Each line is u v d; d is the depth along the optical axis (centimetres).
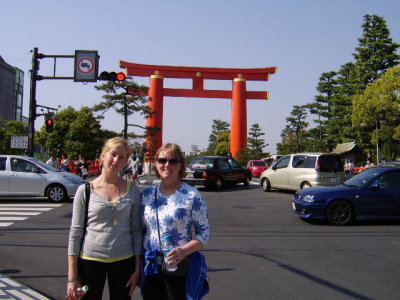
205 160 1895
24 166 1323
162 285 288
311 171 1514
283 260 625
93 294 291
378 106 3344
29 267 580
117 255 292
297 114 5647
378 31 4200
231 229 882
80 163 2228
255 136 7000
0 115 7356
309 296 466
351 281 523
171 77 5038
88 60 1504
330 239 783
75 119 4900
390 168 985
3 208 1184
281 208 1229
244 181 2106
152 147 3278
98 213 293
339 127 4625
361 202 937
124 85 2773
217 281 519
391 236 814
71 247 292
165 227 287
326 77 5003
